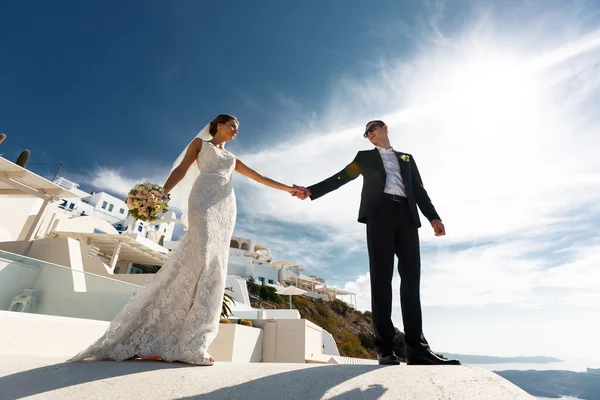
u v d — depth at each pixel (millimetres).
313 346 14203
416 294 2539
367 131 3229
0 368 1570
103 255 19516
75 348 5082
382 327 2416
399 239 2705
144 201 2617
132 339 2080
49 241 11445
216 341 10914
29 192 12047
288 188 3240
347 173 3125
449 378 1361
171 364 1904
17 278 4844
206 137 3162
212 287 2316
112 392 1296
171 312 2197
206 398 1228
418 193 2973
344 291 62125
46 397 1239
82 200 50125
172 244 40500
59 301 5242
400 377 1410
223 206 2604
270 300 41219
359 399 1176
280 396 1234
